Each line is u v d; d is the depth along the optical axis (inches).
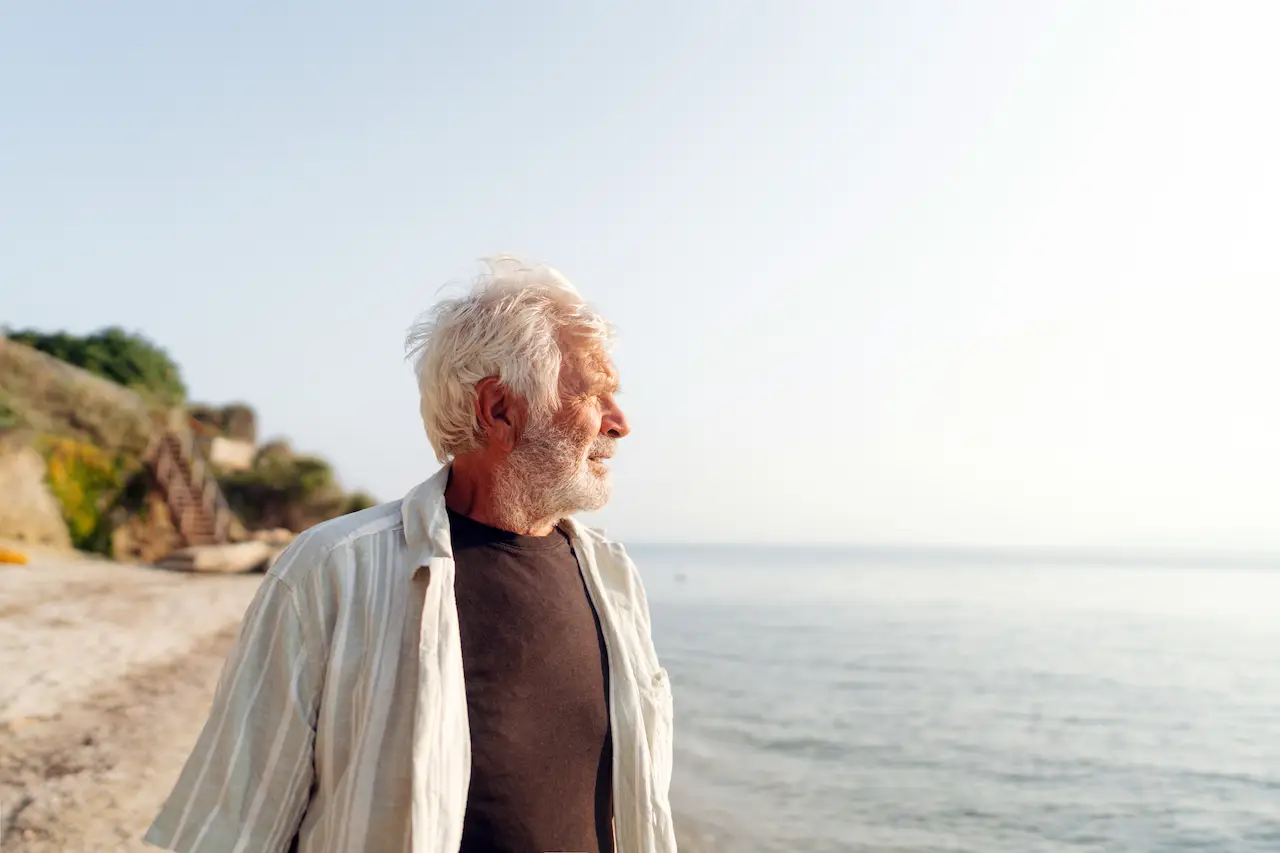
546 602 59.7
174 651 392.5
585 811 57.7
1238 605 1587.1
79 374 973.8
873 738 402.0
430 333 64.5
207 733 50.1
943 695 550.9
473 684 54.2
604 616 64.6
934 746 390.6
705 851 221.0
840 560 6186.0
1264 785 336.8
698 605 1533.0
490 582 57.9
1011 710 502.0
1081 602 1662.2
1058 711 504.4
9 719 240.4
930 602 1652.3
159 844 48.3
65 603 530.9
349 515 57.2
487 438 61.3
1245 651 842.8
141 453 969.5
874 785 310.8
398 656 51.4
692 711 466.9
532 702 55.9
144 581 703.7
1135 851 257.3
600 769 59.5
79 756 209.9
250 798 49.1
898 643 903.7
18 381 899.4
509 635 56.5
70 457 892.0
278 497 1198.3
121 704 272.2
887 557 7229.3
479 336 60.7
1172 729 461.4
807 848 229.1
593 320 63.5
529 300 62.2
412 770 47.6
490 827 51.9
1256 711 517.3
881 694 548.4
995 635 992.9
